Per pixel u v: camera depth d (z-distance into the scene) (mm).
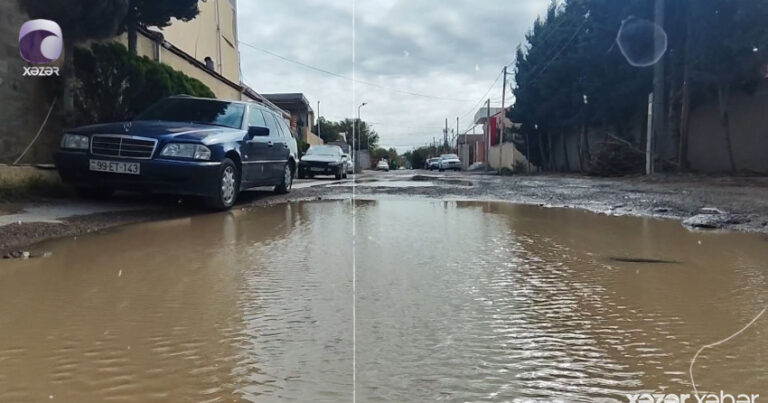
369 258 3697
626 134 19641
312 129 44031
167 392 1649
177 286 2900
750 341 2098
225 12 21828
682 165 15555
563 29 23438
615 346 2051
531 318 2391
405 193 9812
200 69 14750
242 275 3166
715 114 15922
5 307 2500
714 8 13727
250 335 2150
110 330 2195
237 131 6875
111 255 3723
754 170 14734
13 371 1795
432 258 3713
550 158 28406
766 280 3092
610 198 8492
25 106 7199
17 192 5980
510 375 1789
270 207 7133
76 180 5883
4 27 6844
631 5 16938
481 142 56938
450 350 2006
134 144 5684
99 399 1602
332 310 2492
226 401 1591
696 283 3016
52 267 3332
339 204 7625
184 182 5793
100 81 7715
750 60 13273
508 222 5637
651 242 4383
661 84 15867
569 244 4281
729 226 5211
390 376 1773
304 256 3752
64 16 6824
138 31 10320
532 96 27078
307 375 1776
